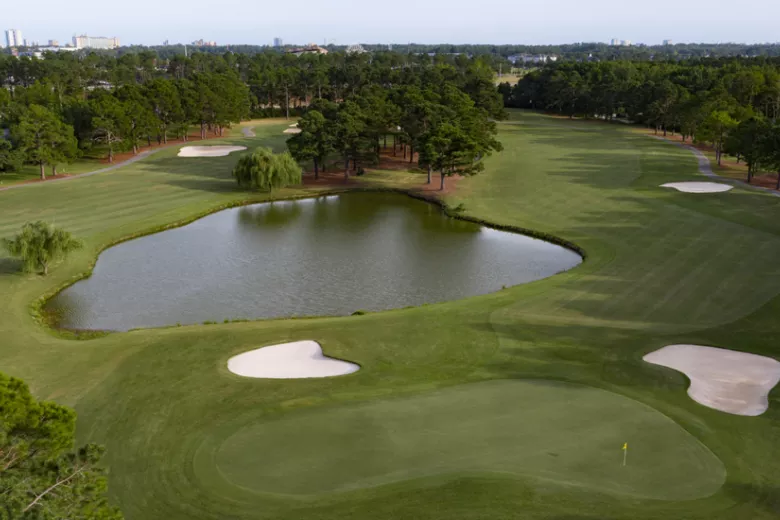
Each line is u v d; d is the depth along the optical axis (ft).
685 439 83.92
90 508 56.75
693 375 106.01
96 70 645.10
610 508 68.85
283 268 179.01
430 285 165.78
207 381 105.81
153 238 205.87
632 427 86.84
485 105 425.28
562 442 82.69
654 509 68.85
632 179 276.21
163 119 387.34
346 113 285.23
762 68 528.22
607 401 95.09
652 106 428.15
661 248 182.70
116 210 230.07
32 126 274.98
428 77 481.46
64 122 325.62
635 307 138.82
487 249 194.59
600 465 77.20
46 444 62.59
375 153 299.79
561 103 541.34
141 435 88.94
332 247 198.59
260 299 156.87
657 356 113.70
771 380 103.91
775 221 205.87
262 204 255.09
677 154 342.03
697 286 151.02
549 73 595.88
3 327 133.28
